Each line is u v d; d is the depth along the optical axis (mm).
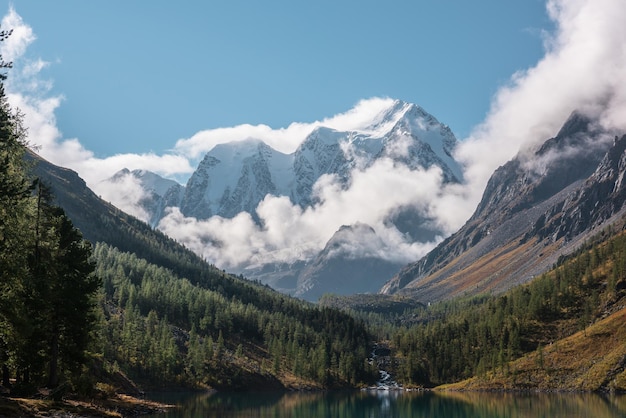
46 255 77312
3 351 73938
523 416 149875
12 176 62969
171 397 189625
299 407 180875
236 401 194750
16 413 64125
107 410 90438
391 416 156500
